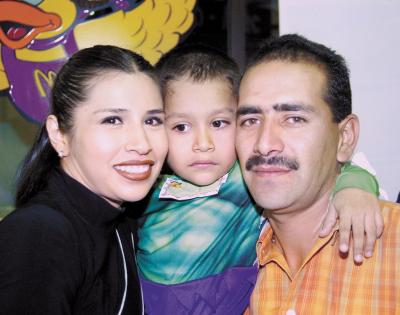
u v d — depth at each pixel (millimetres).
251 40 1862
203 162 1306
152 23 1786
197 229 1288
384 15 1618
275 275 1188
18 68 1754
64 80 1096
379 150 1632
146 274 1293
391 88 1631
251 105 1135
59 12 1752
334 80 1133
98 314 1029
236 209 1310
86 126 1062
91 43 1767
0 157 1895
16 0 1741
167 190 1322
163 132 1139
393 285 1045
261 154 1109
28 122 1904
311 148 1102
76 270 984
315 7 1618
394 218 1097
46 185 1128
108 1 1766
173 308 1256
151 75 1115
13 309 904
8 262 927
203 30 1824
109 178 1070
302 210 1150
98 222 1078
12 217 988
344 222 1070
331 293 1092
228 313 1254
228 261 1283
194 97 1298
